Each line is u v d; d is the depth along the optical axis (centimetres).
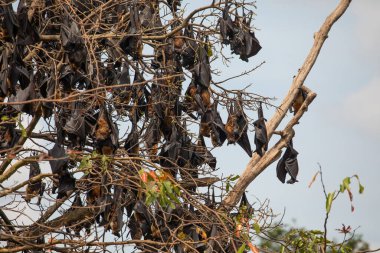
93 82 3753
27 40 3747
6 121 3788
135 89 4366
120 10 4459
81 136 3919
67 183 3875
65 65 3934
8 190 3666
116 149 3947
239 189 4662
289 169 4884
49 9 4216
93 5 4481
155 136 4328
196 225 4044
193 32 4447
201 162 4525
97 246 3791
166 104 4331
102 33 4316
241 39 4478
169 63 4391
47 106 3872
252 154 4728
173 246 3959
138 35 4091
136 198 4047
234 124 4534
